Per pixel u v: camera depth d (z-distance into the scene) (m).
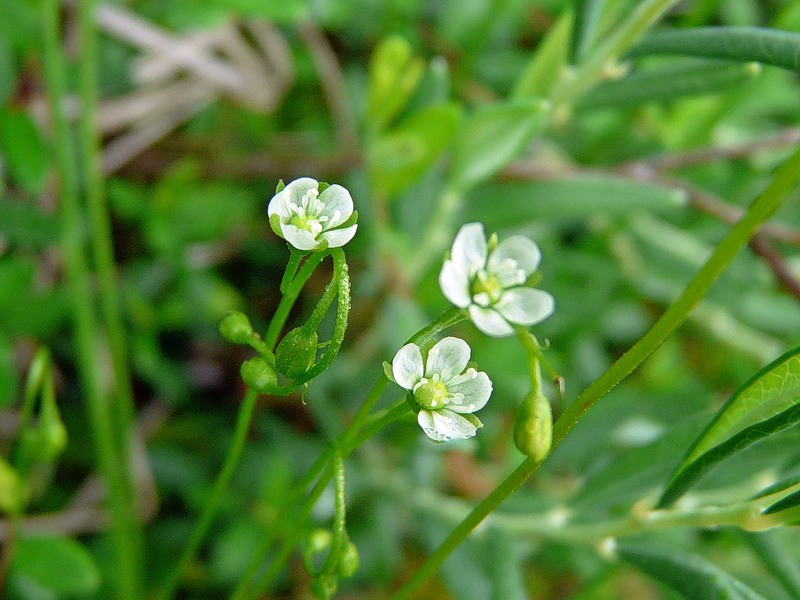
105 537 0.15
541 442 0.08
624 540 0.11
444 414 0.09
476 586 0.14
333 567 0.09
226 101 0.18
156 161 0.17
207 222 0.17
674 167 0.17
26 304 0.14
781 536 0.14
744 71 0.13
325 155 0.17
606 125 0.18
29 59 0.16
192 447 0.17
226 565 0.15
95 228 0.14
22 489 0.12
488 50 0.19
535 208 0.15
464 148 0.14
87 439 0.16
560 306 0.17
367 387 0.15
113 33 0.17
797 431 0.11
